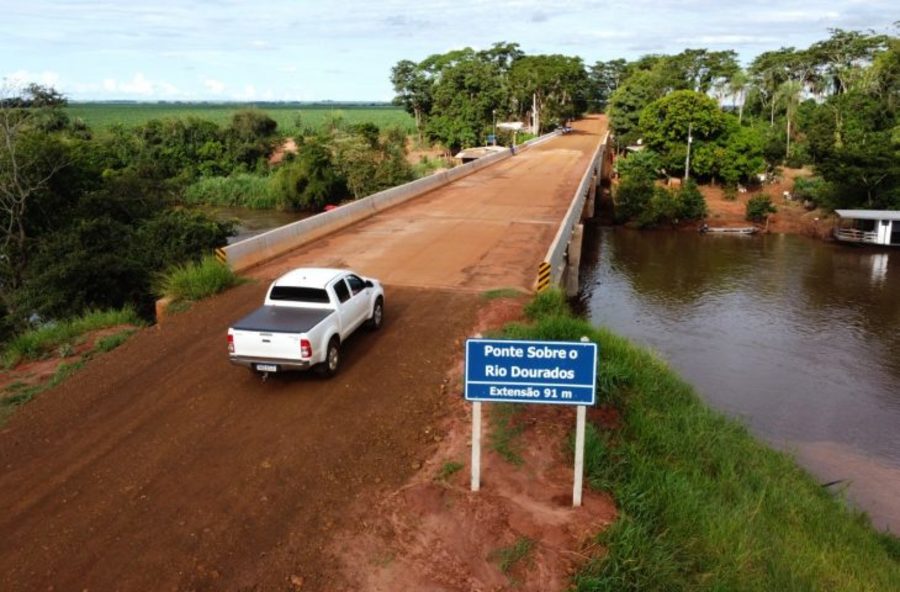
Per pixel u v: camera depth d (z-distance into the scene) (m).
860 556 11.16
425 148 105.12
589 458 9.77
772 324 33.91
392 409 11.48
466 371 8.49
